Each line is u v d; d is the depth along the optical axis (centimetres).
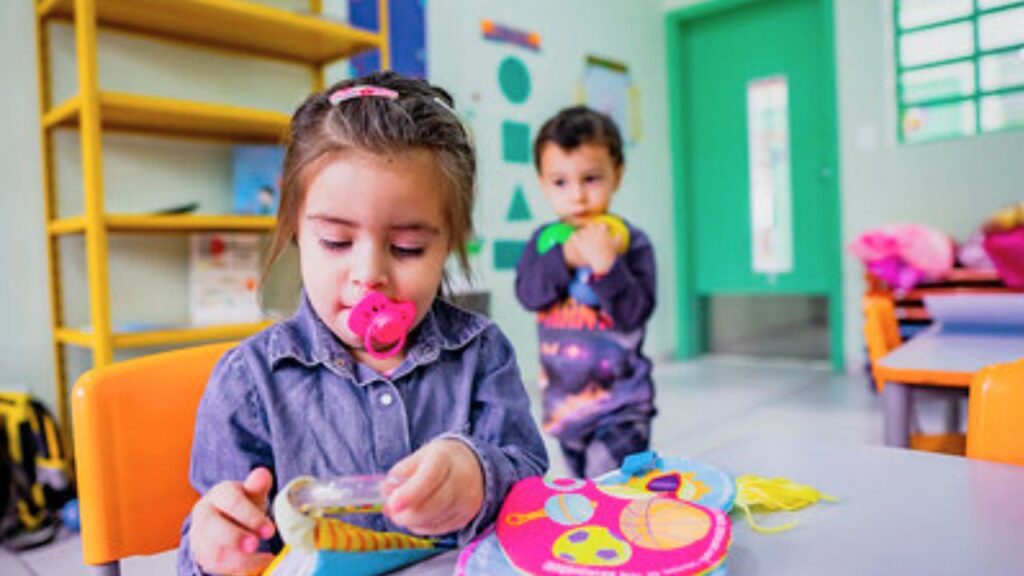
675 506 47
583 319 138
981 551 43
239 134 218
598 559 41
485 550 44
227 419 59
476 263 286
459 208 55
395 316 50
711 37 397
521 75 315
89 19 162
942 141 326
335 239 51
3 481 166
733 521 50
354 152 50
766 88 381
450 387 65
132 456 64
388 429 61
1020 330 132
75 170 197
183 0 176
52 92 192
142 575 138
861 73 345
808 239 372
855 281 350
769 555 44
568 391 139
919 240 286
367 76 60
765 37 379
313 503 40
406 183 50
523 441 66
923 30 329
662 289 400
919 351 119
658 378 350
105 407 63
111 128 199
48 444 171
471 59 293
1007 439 67
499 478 49
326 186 50
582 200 150
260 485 45
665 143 404
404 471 43
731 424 256
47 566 150
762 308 395
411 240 51
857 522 49
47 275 192
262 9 189
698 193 408
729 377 348
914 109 335
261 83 231
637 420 133
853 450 66
